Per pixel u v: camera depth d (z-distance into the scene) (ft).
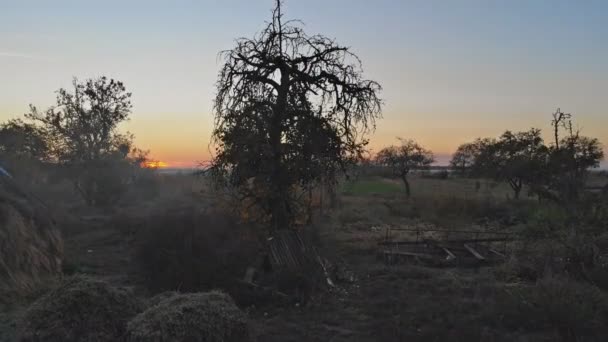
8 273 34.24
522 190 165.99
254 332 24.73
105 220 80.07
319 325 30.48
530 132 135.13
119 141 130.11
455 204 102.17
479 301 34.42
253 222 49.90
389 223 85.87
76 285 23.75
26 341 21.88
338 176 53.26
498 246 57.72
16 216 40.60
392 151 150.30
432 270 46.26
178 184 111.45
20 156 129.18
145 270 39.68
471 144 195.83
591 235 43.91
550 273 38.27
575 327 27.81
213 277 36.50
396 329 28.81
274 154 47.78
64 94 121.90
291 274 38.40
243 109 48.67
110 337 22.24
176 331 21.09
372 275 44.73
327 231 66.18
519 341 27.02
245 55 49.80
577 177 50.11
